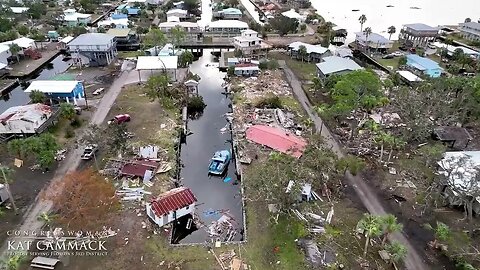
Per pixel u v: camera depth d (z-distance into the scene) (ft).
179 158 220.02
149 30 419.74
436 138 231.91
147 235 157.28
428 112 239.30
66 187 163.84
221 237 163.43
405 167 206.08
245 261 145.69
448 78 279.28
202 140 244.22
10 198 165.27
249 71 331.77
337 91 247.50
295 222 164.45
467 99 249.75
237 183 202.80
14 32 398.62
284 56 386.32
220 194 194.59
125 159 204.85
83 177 168.55
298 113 264.11
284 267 143.33
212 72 360.28
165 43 379.76
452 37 456.04
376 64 368.68
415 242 156.76
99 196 162.91
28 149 186.91
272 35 450.71
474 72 338.75
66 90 260.42
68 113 234.58
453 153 199.82
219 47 426.51
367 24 557.74
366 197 183.42
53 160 196.95
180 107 272.10
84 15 490.08
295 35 453.58
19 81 321.73
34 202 171.63
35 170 194.29
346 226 164.66
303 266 143.74
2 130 216.95
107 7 580.71
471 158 191.01
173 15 501.15
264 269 142.41
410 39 433.48
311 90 302.66
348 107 232.94
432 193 176.14
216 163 211.41
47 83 269.23
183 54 350.43
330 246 153.79
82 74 329.72
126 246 151.02
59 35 426.10
